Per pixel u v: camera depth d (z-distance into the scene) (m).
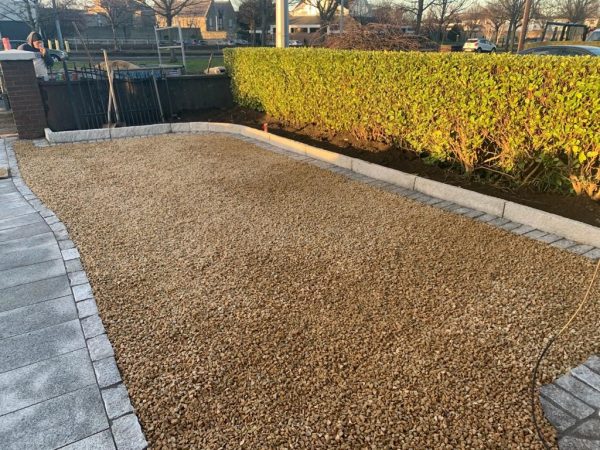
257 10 35.97
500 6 34.03
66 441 2.11
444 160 5.99
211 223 4.66
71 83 9.03
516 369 2.52
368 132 7.24
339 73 7.23
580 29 26.44
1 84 11.32
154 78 9.90
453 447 2.05
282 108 9.09
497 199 4.71
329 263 3.77
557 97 4.46
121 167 6.73
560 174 4.81
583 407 2.26
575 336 2.79
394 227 4.49
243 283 3.47
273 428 2.17
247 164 6.84
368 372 2.52
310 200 5.31
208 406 2.31
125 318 3.05
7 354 2.71
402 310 3.09
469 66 5.21
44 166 6.76
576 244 4.04
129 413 2.27
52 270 3.71
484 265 3.69
